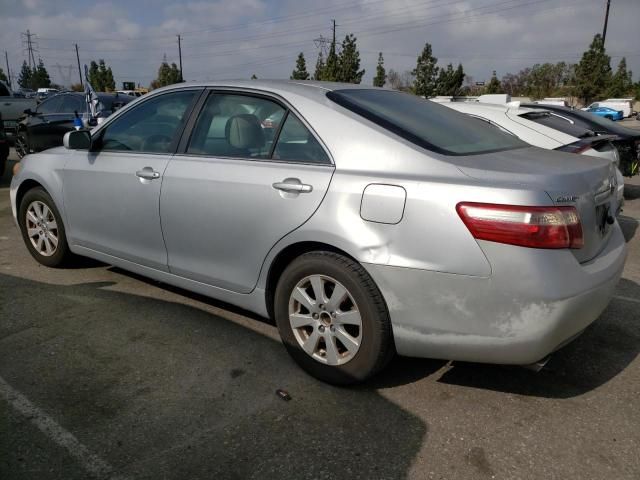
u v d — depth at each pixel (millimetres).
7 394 2742
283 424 2535
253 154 3092
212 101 3404
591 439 2457
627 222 6844
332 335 2766
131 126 3816
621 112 37969
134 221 3643
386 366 2807
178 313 3752
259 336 3424
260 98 3170
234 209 3043
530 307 2271
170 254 3490
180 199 3312
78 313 3736
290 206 2801
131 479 2172
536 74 65250
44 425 2498
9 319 3625
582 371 3061
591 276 2410
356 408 2672
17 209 4758
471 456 2334
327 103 2934
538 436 2473
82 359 3107
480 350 2422
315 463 2279
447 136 2893
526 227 2242
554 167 2596
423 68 37906
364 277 2584
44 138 10930
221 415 2598
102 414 2592
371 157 2660
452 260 2357
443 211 2373
